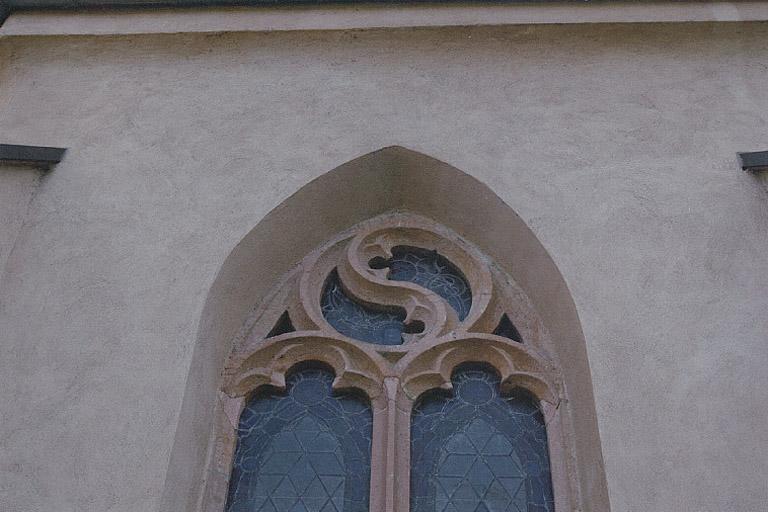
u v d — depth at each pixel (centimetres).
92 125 453
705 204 409
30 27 486
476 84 466
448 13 479
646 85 459
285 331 429
